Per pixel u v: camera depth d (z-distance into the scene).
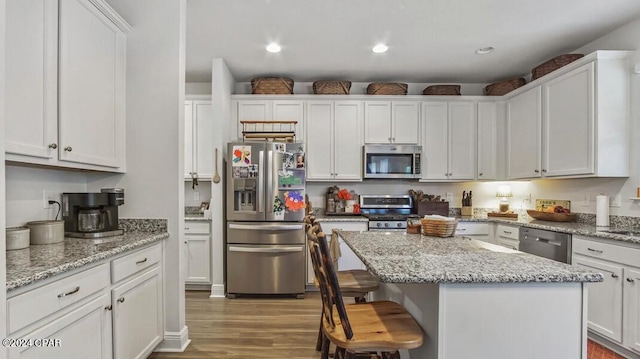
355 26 2.73
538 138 3.22
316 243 1.32
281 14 2.53
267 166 3.40
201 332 2.56
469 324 1.17
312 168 3.84
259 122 3.64
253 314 2.94
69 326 1.32
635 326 2.05
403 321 1.38
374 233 2.18
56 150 1.63
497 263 1.30
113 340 1.63
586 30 2.80
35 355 1.14
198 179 3.78
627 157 2.57
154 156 2.29
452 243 1.76
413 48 3.16
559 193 3.33
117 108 2.16
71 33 1.72
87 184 2.30
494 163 3.88
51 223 1.78
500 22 2.66
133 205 2.29
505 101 3.78
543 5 2.41
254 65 3.58
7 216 1.72
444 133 3.89
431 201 3.85
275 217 3.40
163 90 2.28
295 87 4.15
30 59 1.47
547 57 3.37
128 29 2.25
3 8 0.96
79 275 1.38
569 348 1.18
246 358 2.17
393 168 3.80
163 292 2.22
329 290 1.31
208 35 2.88
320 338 2.23
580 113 2.72
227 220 3.43
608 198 2.69
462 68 3.70
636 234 2.27
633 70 2.54
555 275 1.14
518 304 1.18
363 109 3.87
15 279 1.08
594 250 2.33
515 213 3.68
